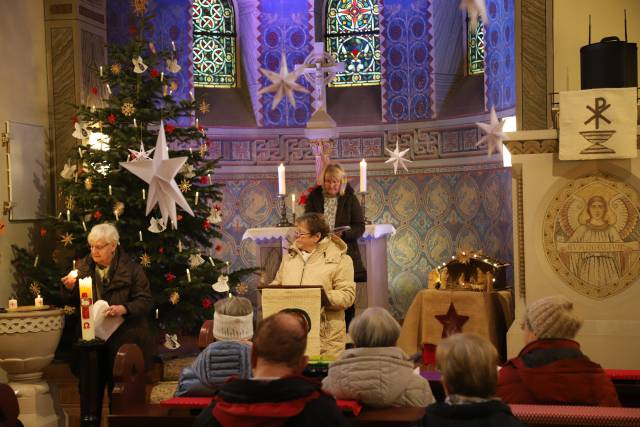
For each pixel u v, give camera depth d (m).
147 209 7.19
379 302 9.21
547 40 7.36
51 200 8.62
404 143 11.13
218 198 8.38
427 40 11.00
